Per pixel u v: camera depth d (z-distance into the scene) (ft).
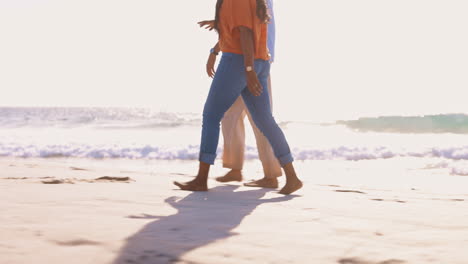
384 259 3.58
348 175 18.38
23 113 166.30
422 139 42.22
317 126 60.95
